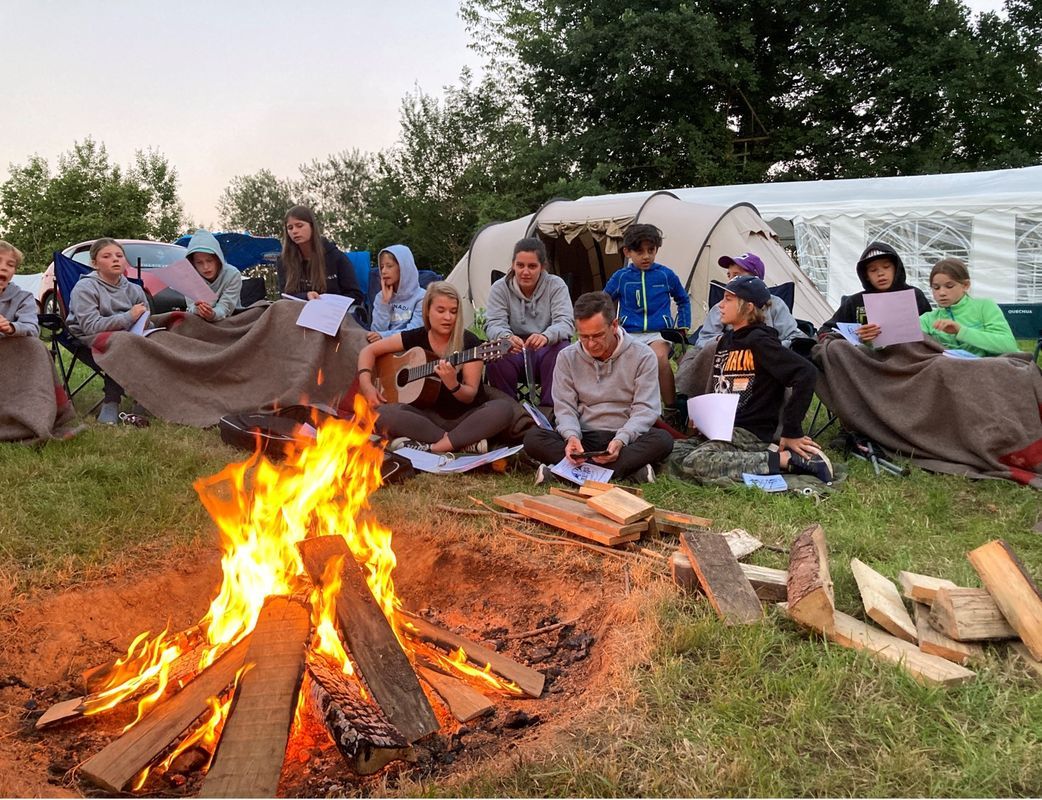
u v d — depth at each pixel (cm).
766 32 2481
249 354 564
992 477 446
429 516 392
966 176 1334
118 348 559
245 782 197
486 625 332
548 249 1153
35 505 380
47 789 206
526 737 225
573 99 2523
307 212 629
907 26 2364
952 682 233
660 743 210
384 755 210
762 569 304
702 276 926
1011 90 2412
